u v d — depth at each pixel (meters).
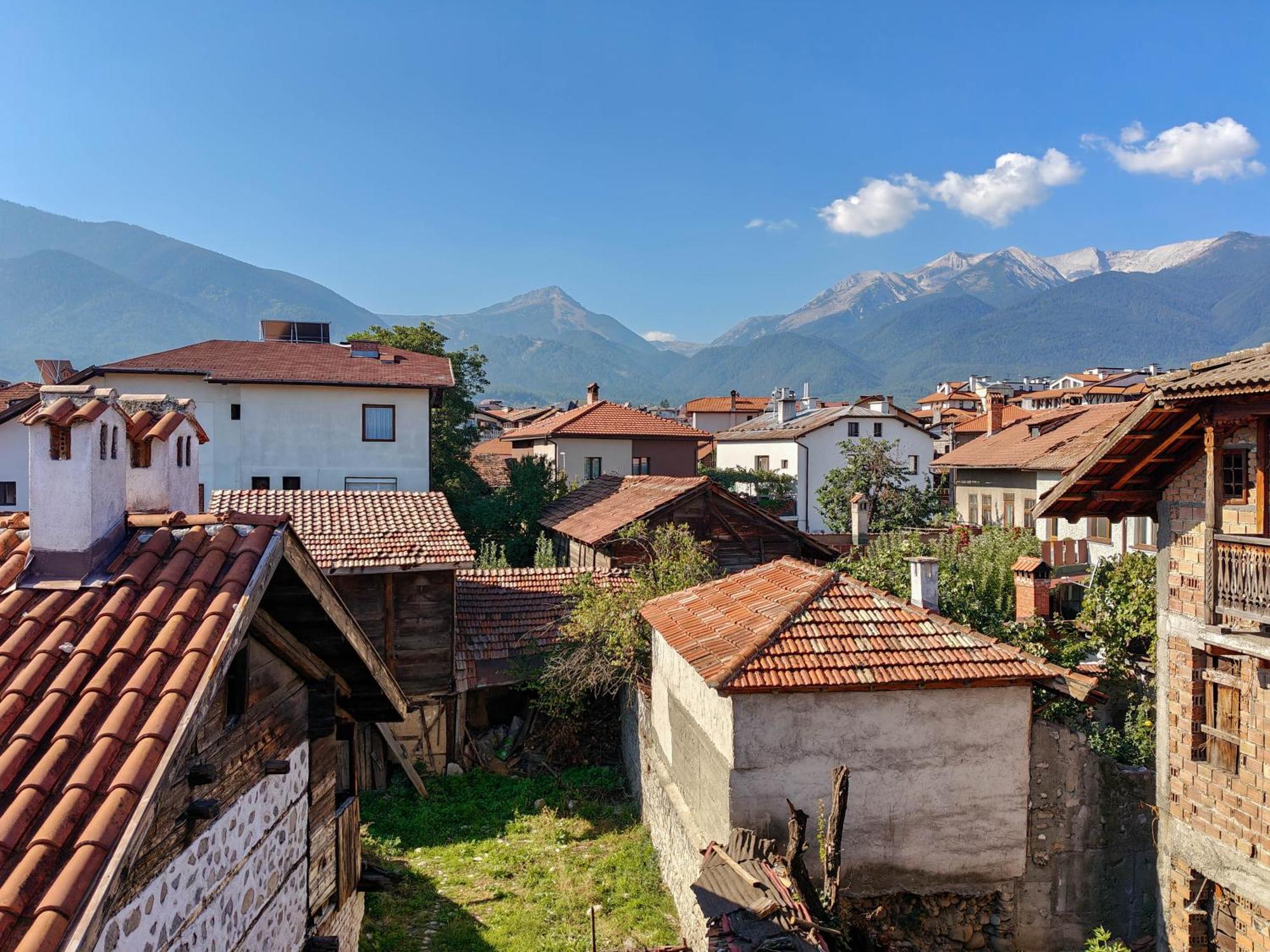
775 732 10.88
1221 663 10.34
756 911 9.07
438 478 40.19
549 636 19.66
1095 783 11.62
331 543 17.95
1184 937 10.62
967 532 26.17
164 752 4.03
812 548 25.98
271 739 6.70
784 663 11.05
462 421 44.66
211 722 5.57
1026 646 16.16
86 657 4.52
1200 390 9.00
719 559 25.14
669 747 14.35
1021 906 11.44
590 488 33.41
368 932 12.08
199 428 6.77
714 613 13.62
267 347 36.78
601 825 16.09
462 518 34.22
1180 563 10.81
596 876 13.92
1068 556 25.14
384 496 20.94
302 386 32.72
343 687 8.09
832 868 9.27
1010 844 11.38
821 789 10.96
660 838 14.30
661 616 14.57
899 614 12.37
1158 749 11.16
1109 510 11.79
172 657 4.62
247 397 32.31
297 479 32.69
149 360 32.91
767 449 56.94
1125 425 10.05
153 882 4.81
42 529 5.21
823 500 44.22
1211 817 10.21
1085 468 10.78
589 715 19.20
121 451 5.62
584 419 45.72
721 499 25.14
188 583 5.19
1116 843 11.64
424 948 11.77
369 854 14.59
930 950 11.22
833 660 11.19
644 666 17.47
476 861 14.52
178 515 5.85
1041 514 11.62
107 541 5.39
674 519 24.69
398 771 17.91
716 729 11.54
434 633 18.19
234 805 6.00
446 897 13.24
